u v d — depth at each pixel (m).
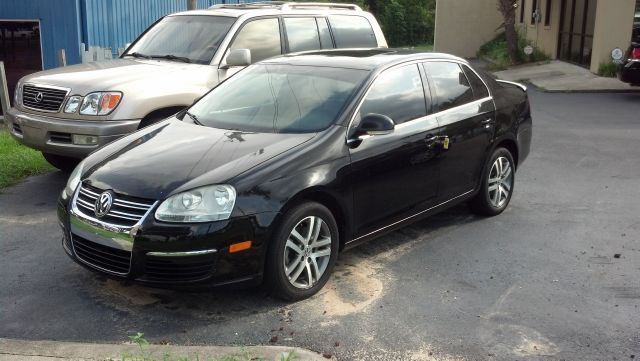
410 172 5.30
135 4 13.84
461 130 5.83
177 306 4.50
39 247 5.61
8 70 12.80
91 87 6.64
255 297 4.62
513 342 4.03
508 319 4.33
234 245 4.14
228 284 4.19
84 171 4.75
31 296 4.66
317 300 4.59
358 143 4.86
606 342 4.05
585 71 19.34
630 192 7.44
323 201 4.68
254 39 7.88
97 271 4.39
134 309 4.46
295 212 4.39
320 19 8.60
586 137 10.59
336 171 4.65
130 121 6.60
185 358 3.56
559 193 7.40
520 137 6.78
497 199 6.52
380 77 5.29
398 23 46.44
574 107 13.92
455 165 5.81
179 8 15.59
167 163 4.48
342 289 4.78
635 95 15.78
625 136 10.66
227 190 4.17
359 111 4.99
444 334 4.12
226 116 5.36
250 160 4.44
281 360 3.54
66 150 6.68
